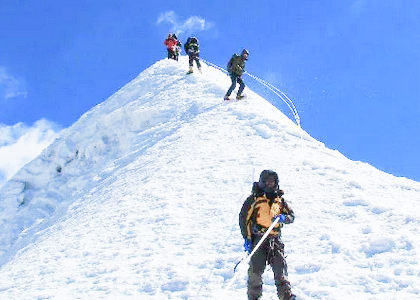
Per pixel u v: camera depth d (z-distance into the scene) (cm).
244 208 597
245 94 2069
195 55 2544
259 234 586
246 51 1962
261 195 595
